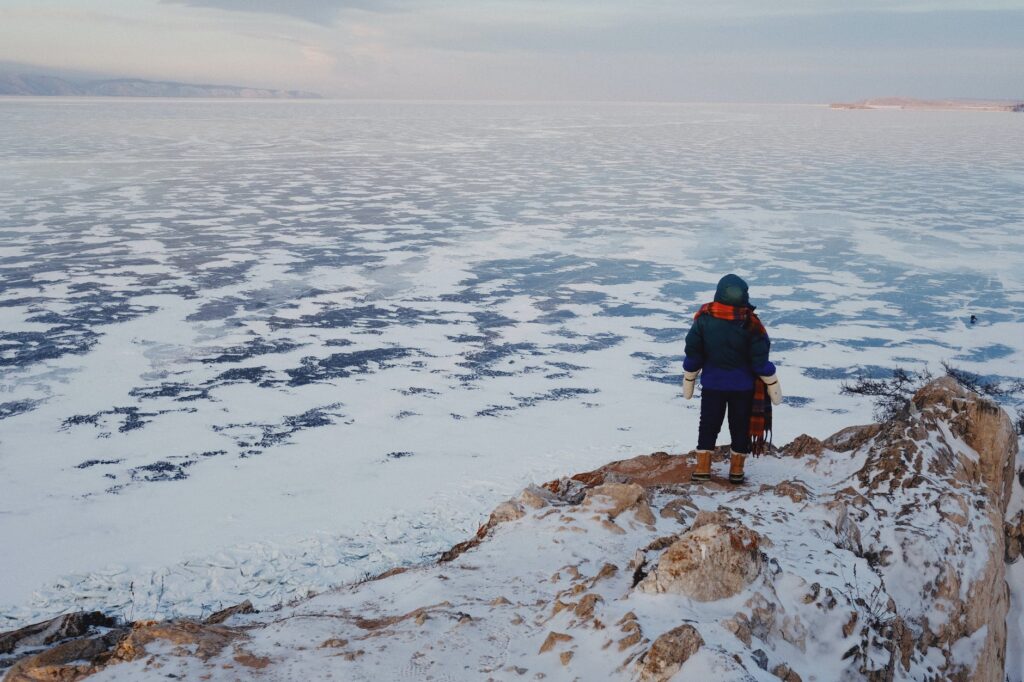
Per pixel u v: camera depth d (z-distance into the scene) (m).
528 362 36.56
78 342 37.91
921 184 108.69
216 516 18.34
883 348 38.91
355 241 66.81
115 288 49.03
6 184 98.81
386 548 15.57
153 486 21.11
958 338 40.72
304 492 20.20
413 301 48.28
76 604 13.40
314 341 39.31
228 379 32.91
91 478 21.88
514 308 46.97
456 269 57.12
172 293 48.31
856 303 47.50
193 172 118.25
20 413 28.31
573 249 64.12
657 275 55.38
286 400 30.25
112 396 30.42
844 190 101.56
